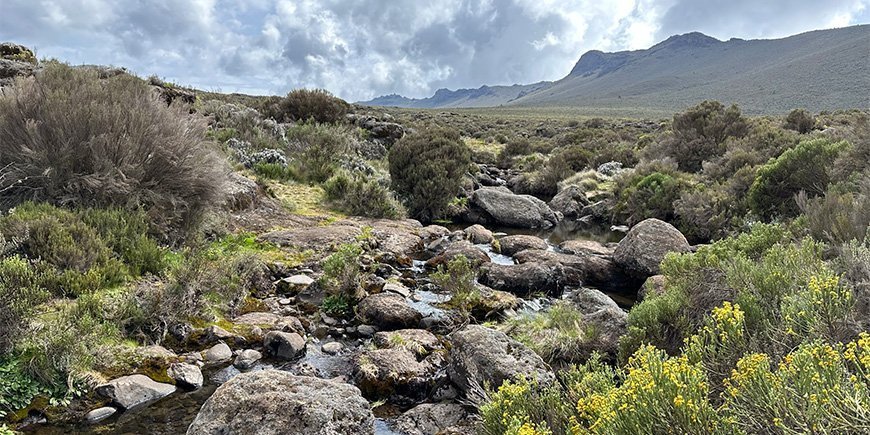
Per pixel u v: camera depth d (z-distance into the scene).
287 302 6.84
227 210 9.70
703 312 4.97
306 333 6.08
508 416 3.30
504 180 22.95
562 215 16.16
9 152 6.85
